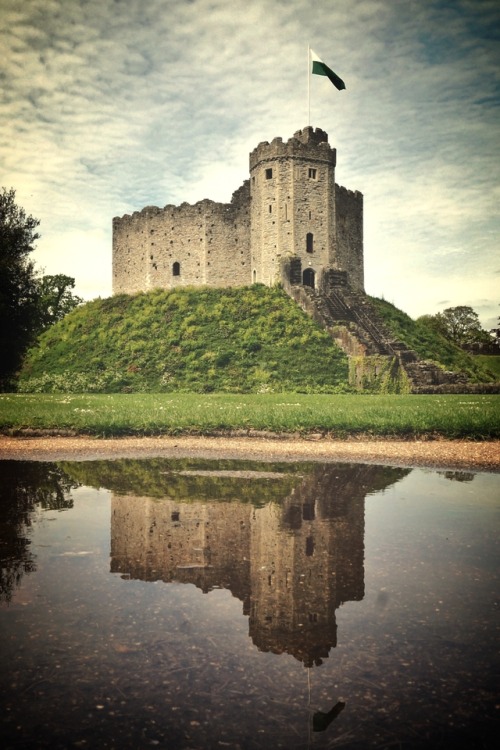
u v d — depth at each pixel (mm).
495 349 58969
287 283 41719
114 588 4371
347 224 49594
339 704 2887
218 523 6258
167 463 10477
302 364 32812
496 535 5727
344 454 11391
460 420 13305
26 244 30078
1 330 29125
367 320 38062
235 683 3074
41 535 5754
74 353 38469
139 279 50438
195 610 3977
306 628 3697
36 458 11070
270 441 13273
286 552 5254
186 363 33875
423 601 4102
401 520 6340
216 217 47844
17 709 2834
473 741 2604
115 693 2971
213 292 43219
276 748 2555
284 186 44000
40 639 3525
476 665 3234
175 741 2604
